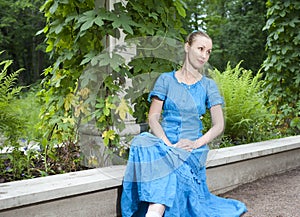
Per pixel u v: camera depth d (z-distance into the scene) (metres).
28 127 3.00
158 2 2.87
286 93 4.89
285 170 4.01
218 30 14.22
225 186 3.28
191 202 2.40
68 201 2.19
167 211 2.24
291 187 3.39
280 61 4.82
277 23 4.82
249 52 14.24
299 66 4.79
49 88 3.22
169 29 2.95
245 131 4.27
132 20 2.75
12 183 2.19
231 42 14.37
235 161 3.25
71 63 2.87
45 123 2.99
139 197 2.27
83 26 2.54
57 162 2.93
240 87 4.32
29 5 11.07
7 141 2.74
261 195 3.17
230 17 14.95
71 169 2.84
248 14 14.35
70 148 2.99
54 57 3.04
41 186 2.12
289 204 2.95
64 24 2.75
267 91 5.04
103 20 2.73
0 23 11.56
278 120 4.89
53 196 2.06
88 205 2.30
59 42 2.91
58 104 2.90
